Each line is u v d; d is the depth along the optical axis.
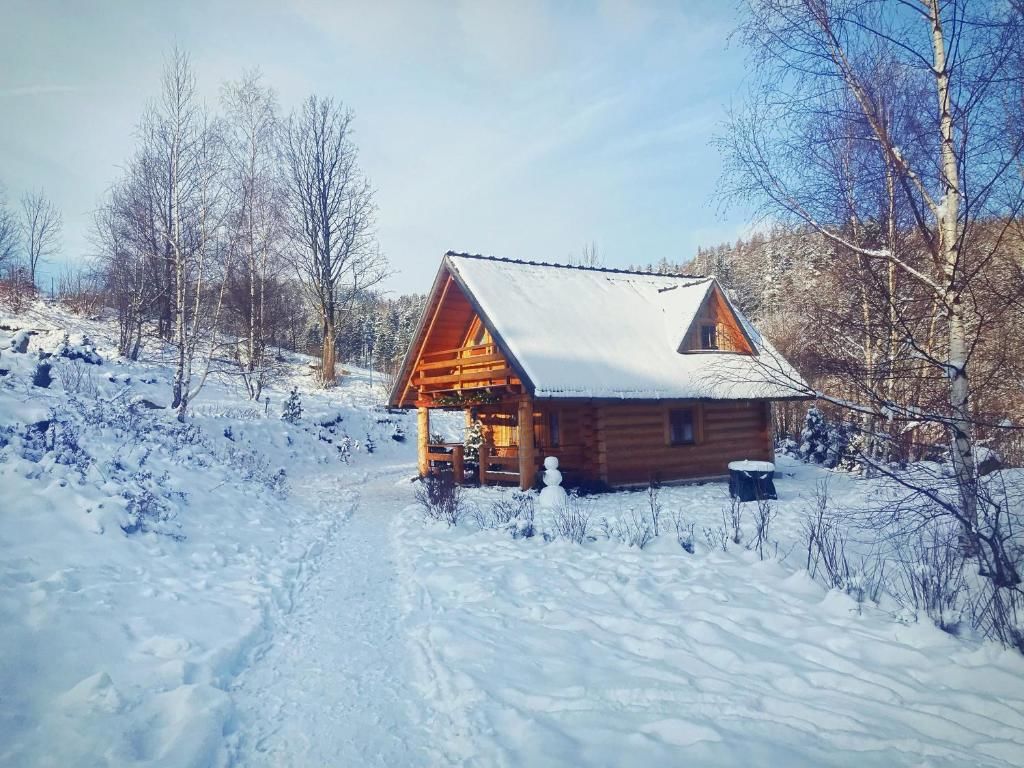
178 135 19.09
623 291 19.73
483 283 16.50
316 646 5.82
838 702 4.56
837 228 7.93
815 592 7.23
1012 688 4.77
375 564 9.08
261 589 7.12
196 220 19.56
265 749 4.02
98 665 4.56
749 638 5.86
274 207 25.22
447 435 30.45
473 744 4.00
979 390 7.38
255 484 13.37
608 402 15.20
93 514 7.19
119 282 30.08
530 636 5.96
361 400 32.25
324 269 35.34
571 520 11.23
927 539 8.60
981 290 7.05
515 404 18.81
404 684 5.01
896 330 7.52
